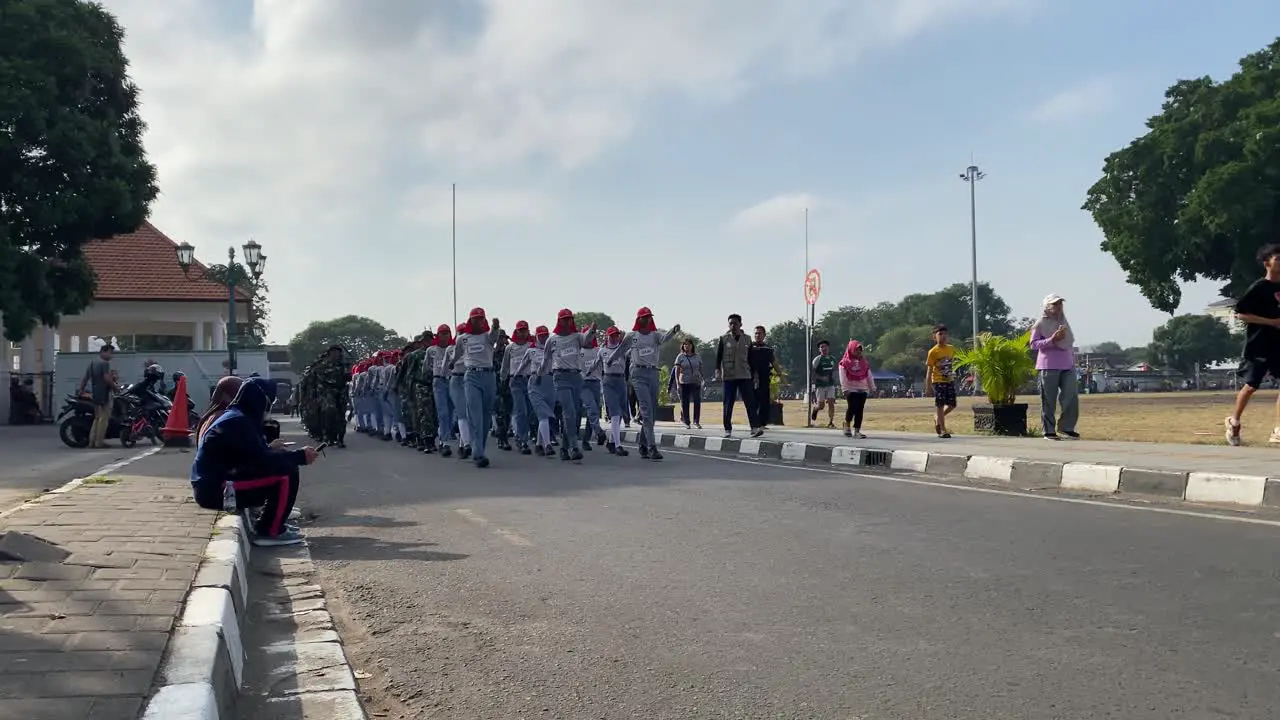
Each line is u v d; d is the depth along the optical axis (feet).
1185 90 127.65
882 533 22.70
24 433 75.41
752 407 51.49
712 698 12.07
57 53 79.56
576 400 44.75
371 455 51.26
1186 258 127.34
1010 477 33.14
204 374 84.79
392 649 14.61
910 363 342.64
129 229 87.30
